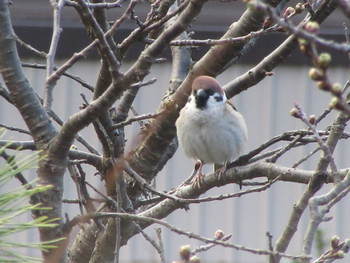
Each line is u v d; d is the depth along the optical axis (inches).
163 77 652.7
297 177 275.1
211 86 373.4
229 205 653.3
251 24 296.8
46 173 240.5
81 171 267.0
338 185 223.9
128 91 315.6
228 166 307.1
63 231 237.6
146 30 245.3
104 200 272.7
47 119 244.8
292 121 656.4
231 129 377.7
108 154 276.5
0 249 179.8
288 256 201.0
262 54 639.8
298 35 149.5
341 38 637.3
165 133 323.0
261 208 652.1
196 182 311.7
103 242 307.7
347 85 276.7
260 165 289.0
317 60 151.3
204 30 644.1
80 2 214.5
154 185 354.9
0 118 649.6
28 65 317.4
